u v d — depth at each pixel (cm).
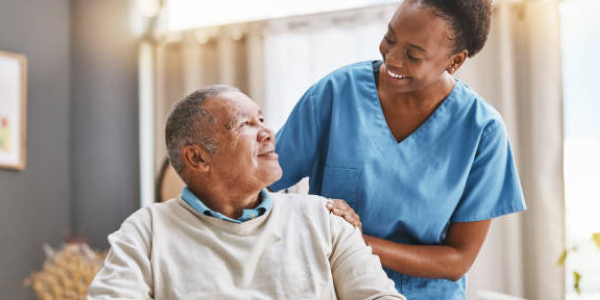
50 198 459
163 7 463
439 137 154
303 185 257
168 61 459
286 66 425
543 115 362
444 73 154
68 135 475
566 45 363
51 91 464
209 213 133
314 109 164
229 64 439
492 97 372
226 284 126
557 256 354
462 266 156
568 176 356
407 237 159
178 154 137
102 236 467
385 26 403
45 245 452
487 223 161
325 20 417
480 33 135
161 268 128
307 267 129
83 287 365
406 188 154
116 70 473
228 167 133
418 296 154
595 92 354
